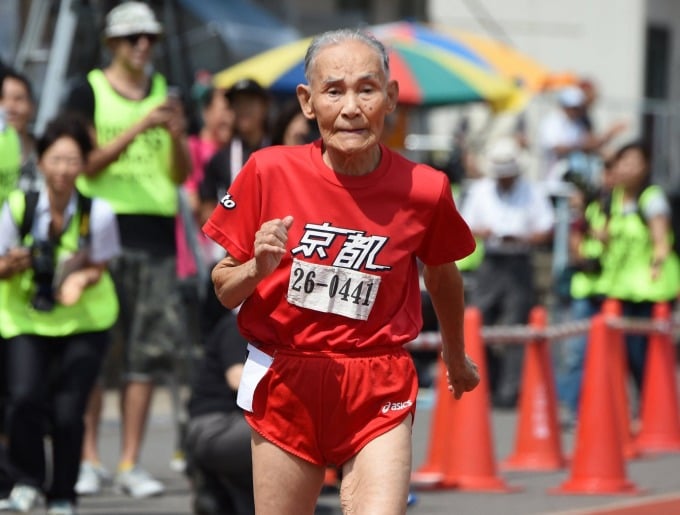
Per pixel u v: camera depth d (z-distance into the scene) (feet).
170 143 92.48
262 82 131.95
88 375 77.41
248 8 155.74
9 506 80.64
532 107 184.44
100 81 93.71
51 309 77.05
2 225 78.18
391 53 134.92
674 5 236.02
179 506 85.10
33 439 77.15
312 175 48.03
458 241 49.21
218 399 78.43
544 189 152.46
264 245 45.70
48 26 135.44
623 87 225.76
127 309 92.02
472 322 94.38
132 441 90.63
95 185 91.76
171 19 138.00
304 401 48.11
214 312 80.12
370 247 47.93
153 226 92.48
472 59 149.48
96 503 86.17
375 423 48.08
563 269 143.54
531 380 104.99
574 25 226.38
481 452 93.25
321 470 49.08
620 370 112.06
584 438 92.48
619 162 122.52
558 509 85.05
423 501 88.17
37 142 79.61
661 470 104.01
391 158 48.65
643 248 122.11
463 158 169.48
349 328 48.16
